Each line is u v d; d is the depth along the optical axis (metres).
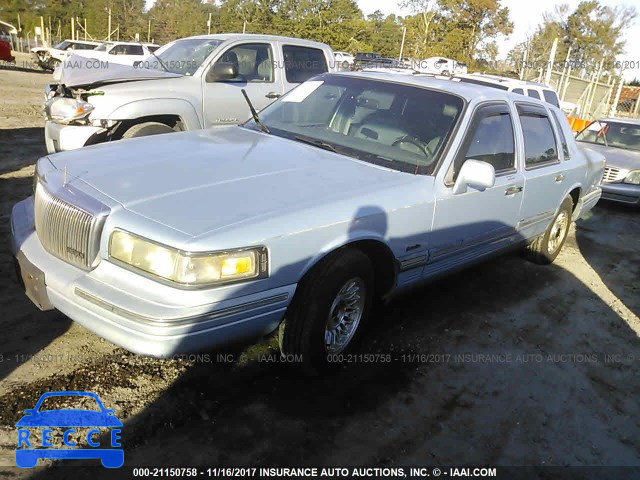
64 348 3.37
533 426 3.22
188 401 3.04
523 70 25.31
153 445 2.71
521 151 4.61
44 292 2.88
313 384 3.33
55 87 6.46
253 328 2.84
